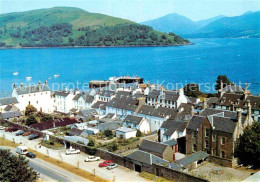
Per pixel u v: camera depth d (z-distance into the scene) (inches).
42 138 4970.5
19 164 2815.0
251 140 3440.0
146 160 3472.0
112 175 3437.5
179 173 3137.3
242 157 3602.4
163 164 3390.7
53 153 4242.1
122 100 6161.4
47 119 6008.9
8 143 4709.6
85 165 3767.2
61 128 5433.1
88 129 5206.7
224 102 5600.4
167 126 4660.4
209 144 3782.0
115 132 5201.8
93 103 6761.8
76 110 6894.7
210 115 3855.8
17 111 6422.2
